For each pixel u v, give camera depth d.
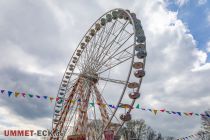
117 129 28.12
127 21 31.70
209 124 47.97
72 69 41.16
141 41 29.73
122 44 30.94
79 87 34.06
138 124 69.38
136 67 29.19
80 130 32.22
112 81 30.08
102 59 32.91
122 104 27.89
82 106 32.94
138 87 28.88
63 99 34.50
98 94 31.88
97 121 31.19
